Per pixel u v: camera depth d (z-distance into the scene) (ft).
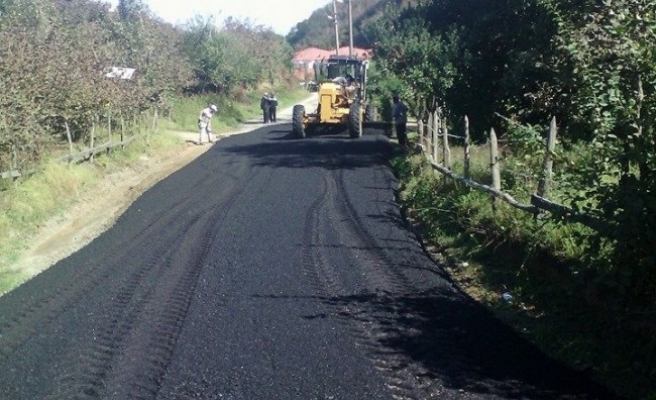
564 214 26.63
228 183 61.77
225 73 162.50
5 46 61.21
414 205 47.73
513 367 22.98
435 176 49.32
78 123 72.79
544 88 48.60
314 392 21.83
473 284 31.71
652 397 19.97
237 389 22.33
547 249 30.09
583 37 35.04
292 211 48.55
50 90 63.57
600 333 24.34
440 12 70.44
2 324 29.89
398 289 31.30
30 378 24.23
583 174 25.20
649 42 25.64
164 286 33.40
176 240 42.22
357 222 44.50
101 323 29.01
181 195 57.52
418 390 21.58
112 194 61.52
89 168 66.08
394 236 40.75
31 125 57.52
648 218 22.72
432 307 28.91
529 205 33.58
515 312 27.84
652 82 24.88
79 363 25.23
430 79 74.95
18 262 41.93
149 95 97.19
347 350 24.84
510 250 33.12
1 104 54.34
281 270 34.86
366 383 22.21
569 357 23.62
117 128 84.69
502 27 57.52
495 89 59.31
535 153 33.19
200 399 21.84
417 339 25.57
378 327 26.84
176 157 84.89
